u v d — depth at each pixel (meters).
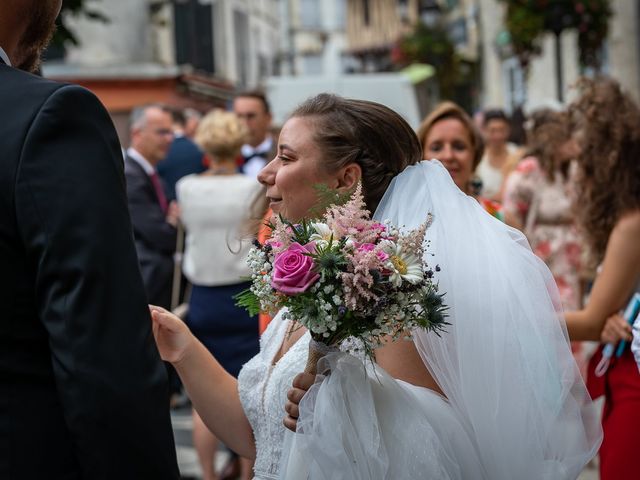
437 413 2.32
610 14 14.50
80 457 1.88
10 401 1.93
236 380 2.74
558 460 2.35
